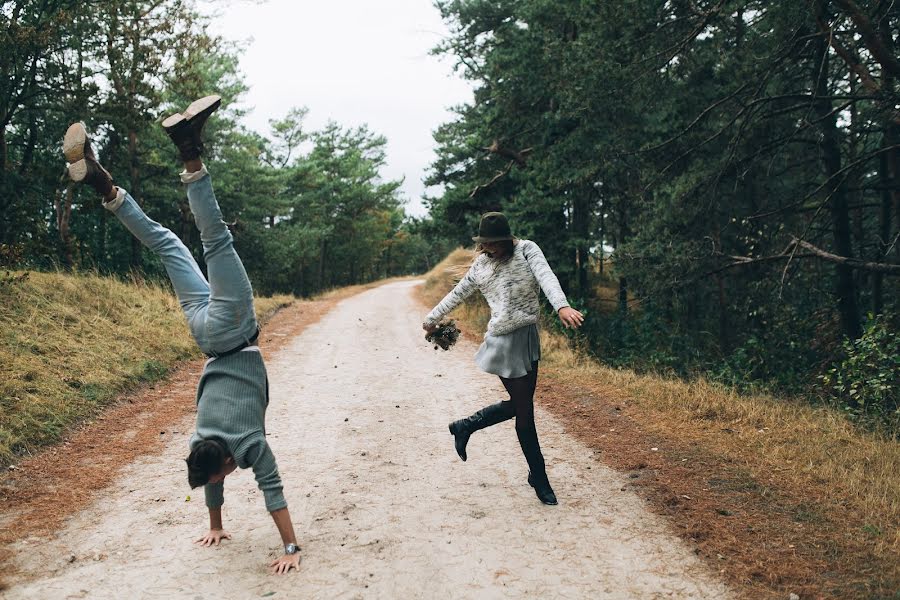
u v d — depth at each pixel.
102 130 17.84
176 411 6.11
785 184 13.74
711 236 11.52
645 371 10.18
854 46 8.80
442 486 4.13
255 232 32.19
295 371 8.48
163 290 11.59
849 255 11.16
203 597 2.73
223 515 3.64
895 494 3.67
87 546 3.23
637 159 11.65
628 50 10.09
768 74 9.55
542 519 3.57
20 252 8.47
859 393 6.36
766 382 9.04
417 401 6.71
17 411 5.11
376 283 50.06
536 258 3.60
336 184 48.75
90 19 12.96
